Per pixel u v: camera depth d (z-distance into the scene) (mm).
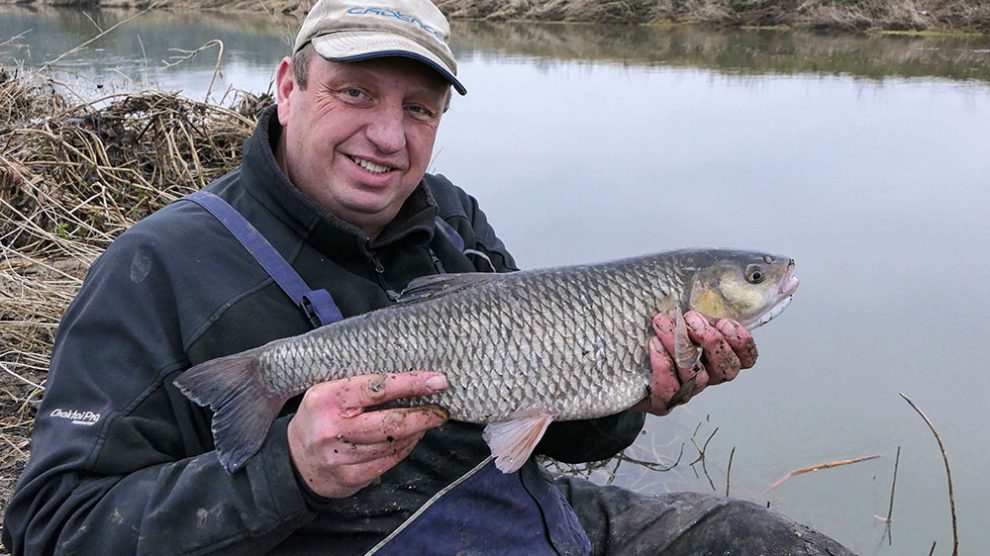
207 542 773
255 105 2658
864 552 1388
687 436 1668
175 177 2307
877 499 1503
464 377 868
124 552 770
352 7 942
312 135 942
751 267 970
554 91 4418
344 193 948
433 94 959
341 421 754
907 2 7062
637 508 1121
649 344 920
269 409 823
